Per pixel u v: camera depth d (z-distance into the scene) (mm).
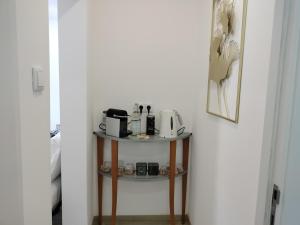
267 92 1096
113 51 2533
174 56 2578
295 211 1009
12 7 897
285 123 1009
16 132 947
